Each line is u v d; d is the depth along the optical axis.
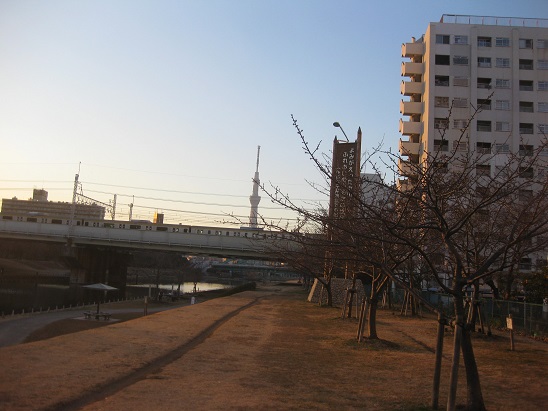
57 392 7.98
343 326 21.98
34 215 85.31
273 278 180.38
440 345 8.35
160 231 69.38
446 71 61.66
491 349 16.48
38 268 93.88
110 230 71.38
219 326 20.45
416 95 65.38
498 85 61.12
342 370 11.61
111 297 67.38
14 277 78.75
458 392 9.54
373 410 7.95
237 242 65.94
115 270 93.38
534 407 8.54
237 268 148.00
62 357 11.16
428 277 26.72
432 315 31.50
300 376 10.66
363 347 15.24
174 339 15.47
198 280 127.56
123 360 11.27
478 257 15.56
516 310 22.95
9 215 81.81
